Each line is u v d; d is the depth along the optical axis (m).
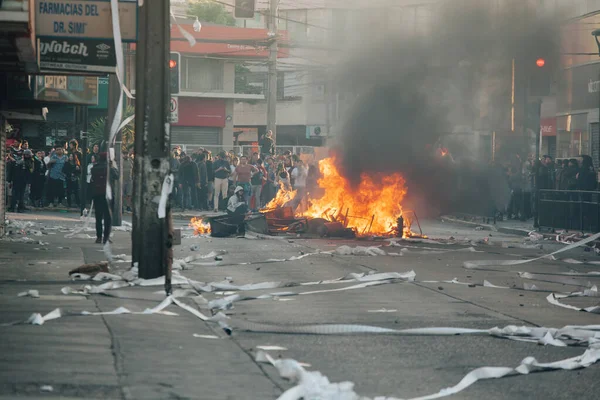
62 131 60.34
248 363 9.62
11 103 26.17
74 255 21.92
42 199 45.88
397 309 14.18
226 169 46.41
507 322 13.02
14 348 9.60
